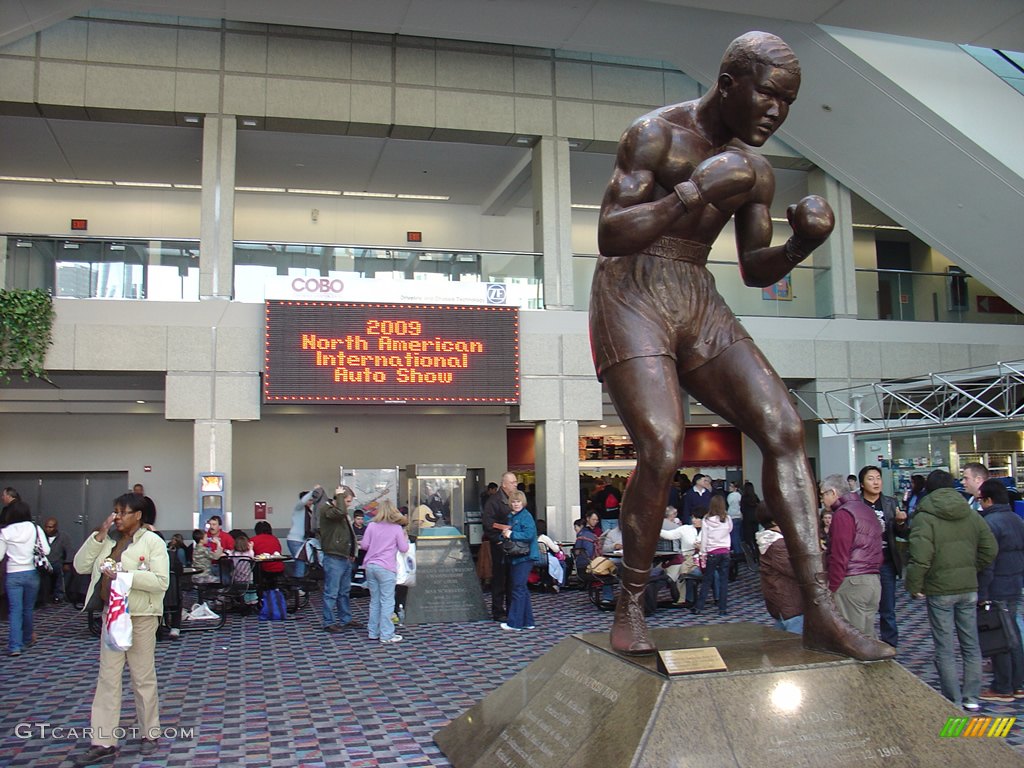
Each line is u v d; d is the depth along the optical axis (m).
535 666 4.52
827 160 15.29
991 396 13.12
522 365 14.05
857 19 12.16
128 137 14.47
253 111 13.48
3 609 8.91
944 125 12.69
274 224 17.80
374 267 13.46
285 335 12.73
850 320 15.79
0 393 15.32
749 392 4.04
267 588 10.68
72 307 12.69
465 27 12.87
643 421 3.93
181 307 12.92
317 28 13.83
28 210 16.83
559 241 14.50
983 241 14.27
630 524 4.00
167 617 9.12
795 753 3.37
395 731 5.41
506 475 9.83
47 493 16.36
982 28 12.34
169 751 5.07
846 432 14.58
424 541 10.36
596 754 3.46
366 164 16.16
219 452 12.89
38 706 6.25
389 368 13.04
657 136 3.90
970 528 5.46
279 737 5.32
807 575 3.95
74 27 13.06
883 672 3.69
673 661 3.56
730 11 12.02
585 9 12.48
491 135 14.59
